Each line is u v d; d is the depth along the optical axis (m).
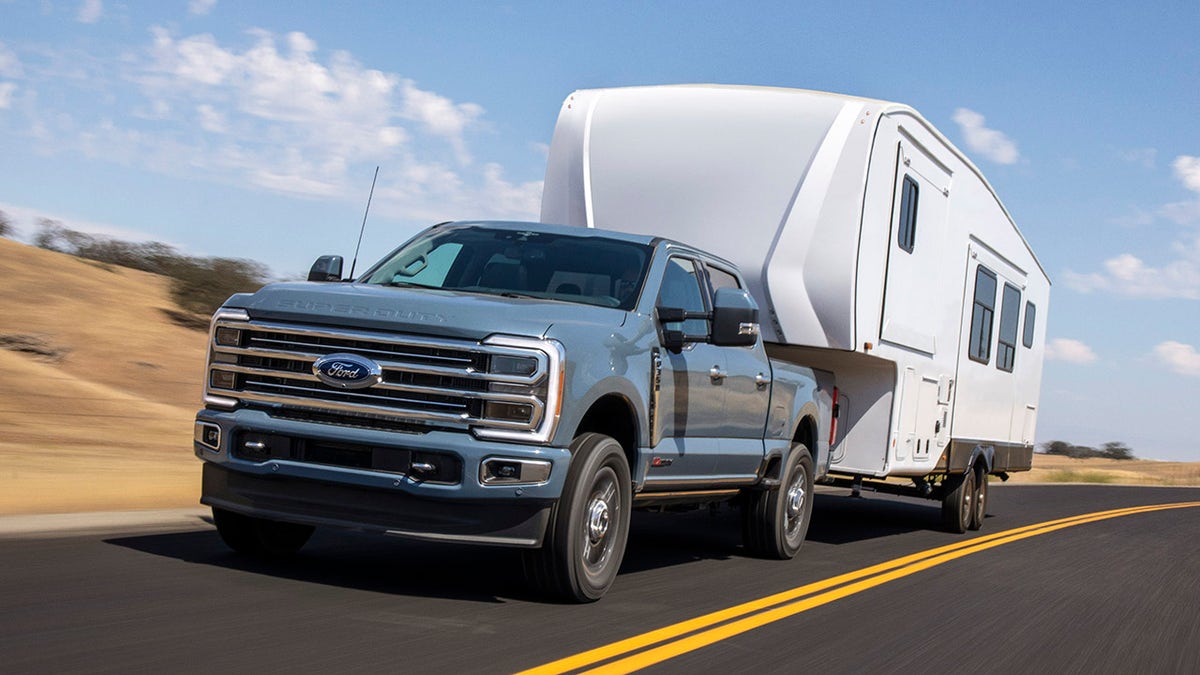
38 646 4.94
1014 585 10.02
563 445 6.56
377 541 8.87
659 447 7.73
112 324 23.89
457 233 8.53
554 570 6.75
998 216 15.60
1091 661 6.96
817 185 10.86
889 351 11.55
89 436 14.08
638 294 7.77
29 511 9.00
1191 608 9.54
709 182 11.17
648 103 11.74
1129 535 16.80
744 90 11.60
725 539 11.84
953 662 6.50
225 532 7.30
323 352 6.59
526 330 6.50
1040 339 19.14
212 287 27.97
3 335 19.78
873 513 17.66
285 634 5.52
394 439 6.38
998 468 16.98
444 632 5.88
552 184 11.95
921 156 12.27
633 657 5.75
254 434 6.68
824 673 5.90
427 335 6.45
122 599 5.97
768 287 10.80
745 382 9.08
